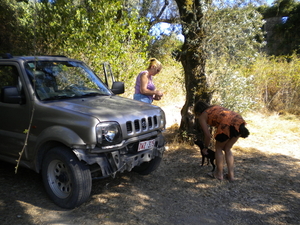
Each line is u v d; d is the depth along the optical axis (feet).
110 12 26.99
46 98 13.10
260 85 31.42
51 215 11.59
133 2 41.96
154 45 42.39
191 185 14.64
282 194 13.62
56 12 25.13
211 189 14.17
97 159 11.52
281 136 23.41
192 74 20.39
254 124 26.78
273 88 31.99
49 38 25.27
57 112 12.03
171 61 40.86
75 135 11.32
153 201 12.94
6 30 29.60
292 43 60.03
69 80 14.75
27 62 13.98
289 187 14.38
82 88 14.90
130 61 31.07
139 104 14.15
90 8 26.78
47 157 12.21
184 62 20.88
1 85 14.17
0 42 29.43
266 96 31.50
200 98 20.47
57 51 25.93
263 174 15.99
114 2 27.58
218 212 12.03
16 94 12.44
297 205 12.59
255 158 18.61
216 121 14.85
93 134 11.09
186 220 11.39
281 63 33.32
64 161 11.60
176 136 21.61
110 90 16.28
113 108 12.71
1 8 30.58
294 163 17.76
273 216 11.71
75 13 25.50
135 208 12.26
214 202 12.89
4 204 12.28
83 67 16.33
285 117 29.01
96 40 26.43
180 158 18.57
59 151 11.75
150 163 15.33
